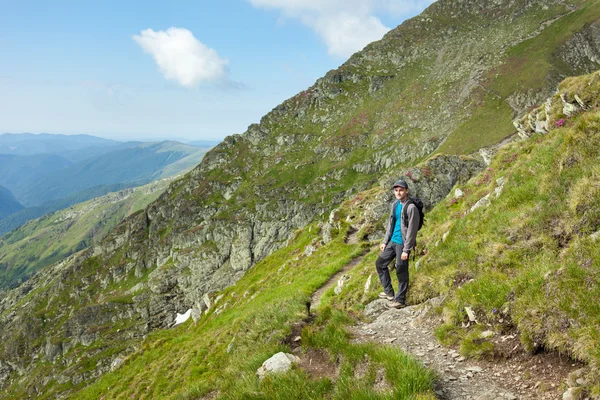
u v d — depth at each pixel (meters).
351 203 49.44
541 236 8.95
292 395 7.05
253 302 33.09
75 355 155.25
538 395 5.58
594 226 7.82
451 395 5.98
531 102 166.50
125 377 35.31
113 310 179.75
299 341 9.76
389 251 10.62
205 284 182.88
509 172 15.17
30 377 162.12
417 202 9.80
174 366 26.58
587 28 192.12
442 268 11.10
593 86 16.12
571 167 9.97
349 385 6.73
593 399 4.92
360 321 10.31
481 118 174.88
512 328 7.27
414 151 189.00
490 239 10.48
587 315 5.95
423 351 7.68
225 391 8.88
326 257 35.28
